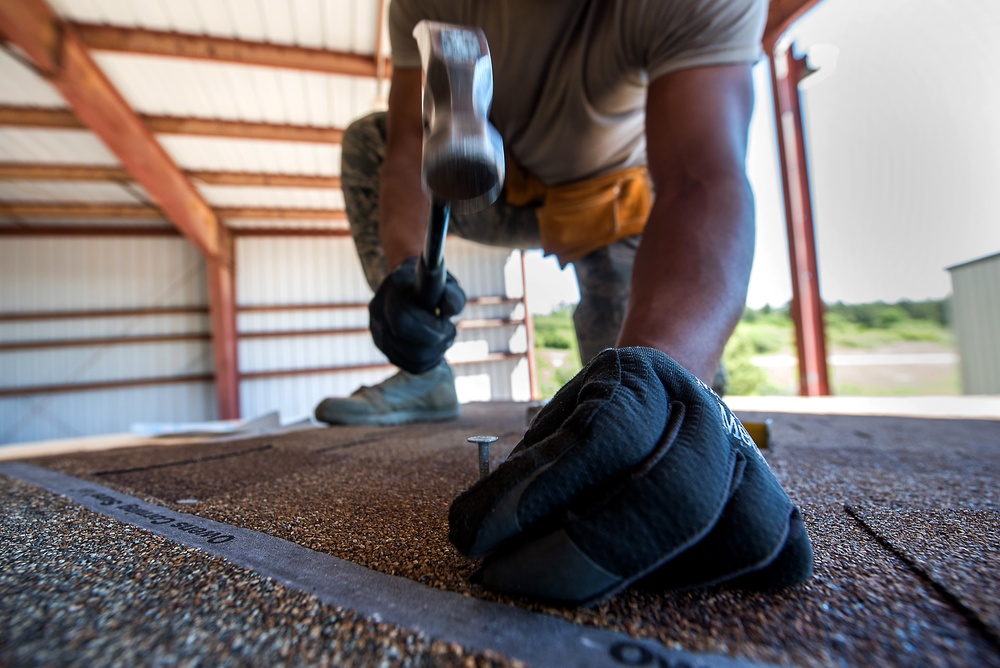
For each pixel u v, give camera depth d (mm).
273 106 4711
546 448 315
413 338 680
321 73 4160
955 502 547
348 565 379
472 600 313
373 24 3818
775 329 15508
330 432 1369
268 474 782
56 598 320
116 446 1557
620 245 1585
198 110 4719
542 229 1612
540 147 1373
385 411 1500
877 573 344
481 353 8570
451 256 8562
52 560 394
